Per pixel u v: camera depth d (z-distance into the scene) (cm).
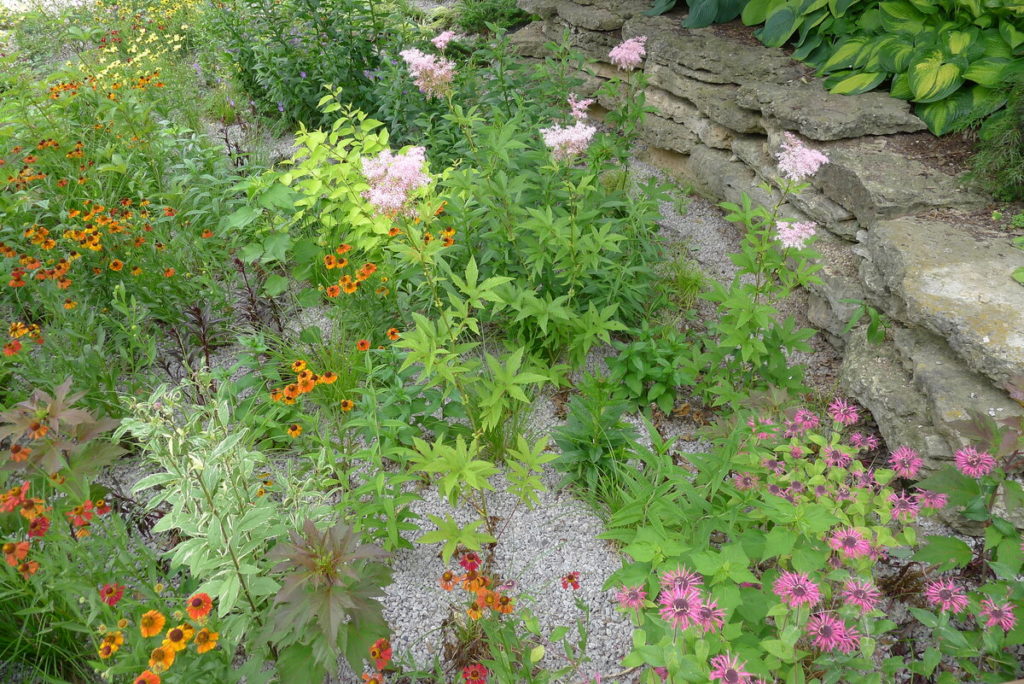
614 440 325
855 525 233
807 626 197
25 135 535
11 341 343
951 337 319
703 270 476
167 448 233
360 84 677
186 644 209
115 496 298
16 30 998
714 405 330
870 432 345
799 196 463
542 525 315
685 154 606
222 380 342
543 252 371
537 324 380
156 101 631
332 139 452
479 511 308
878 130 455
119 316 405
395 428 311
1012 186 395
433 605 283
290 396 308
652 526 249
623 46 484
